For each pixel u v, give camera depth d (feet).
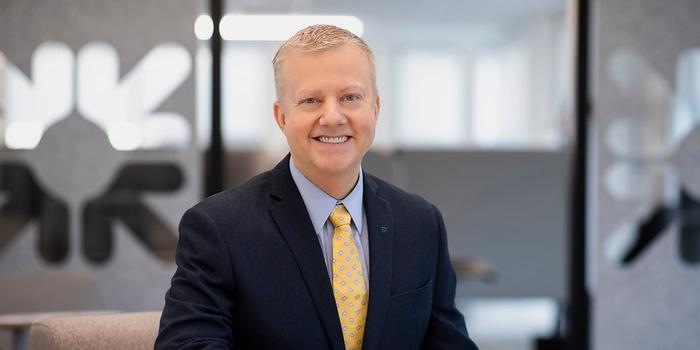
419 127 39.19
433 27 35.35
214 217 4.01
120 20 10.84
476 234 14.87
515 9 31.35
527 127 32.86
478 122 38.86
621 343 11.71
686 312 11.75
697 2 11.59
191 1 10.93
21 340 6.65
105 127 10.89
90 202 10.94
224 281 3.91
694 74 11.65
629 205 11.69
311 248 4.02
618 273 11.70
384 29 35.86
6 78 10.69
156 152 11.00
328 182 4.06
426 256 4.32
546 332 16.85
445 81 39.11
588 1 11.54
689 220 11.73
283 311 3.94
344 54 3.87
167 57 10.94
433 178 14.73
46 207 10.88
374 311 4.02
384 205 4.29
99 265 11.00
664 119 11.68
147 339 4.65
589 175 11.68
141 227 11.05
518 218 14.94
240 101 33.96
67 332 4.49
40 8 10.71
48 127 10.80
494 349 15.57
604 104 11.59
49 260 10.90
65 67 10.78
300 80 3.88
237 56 34.01
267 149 12.89
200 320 3.76
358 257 4.14
